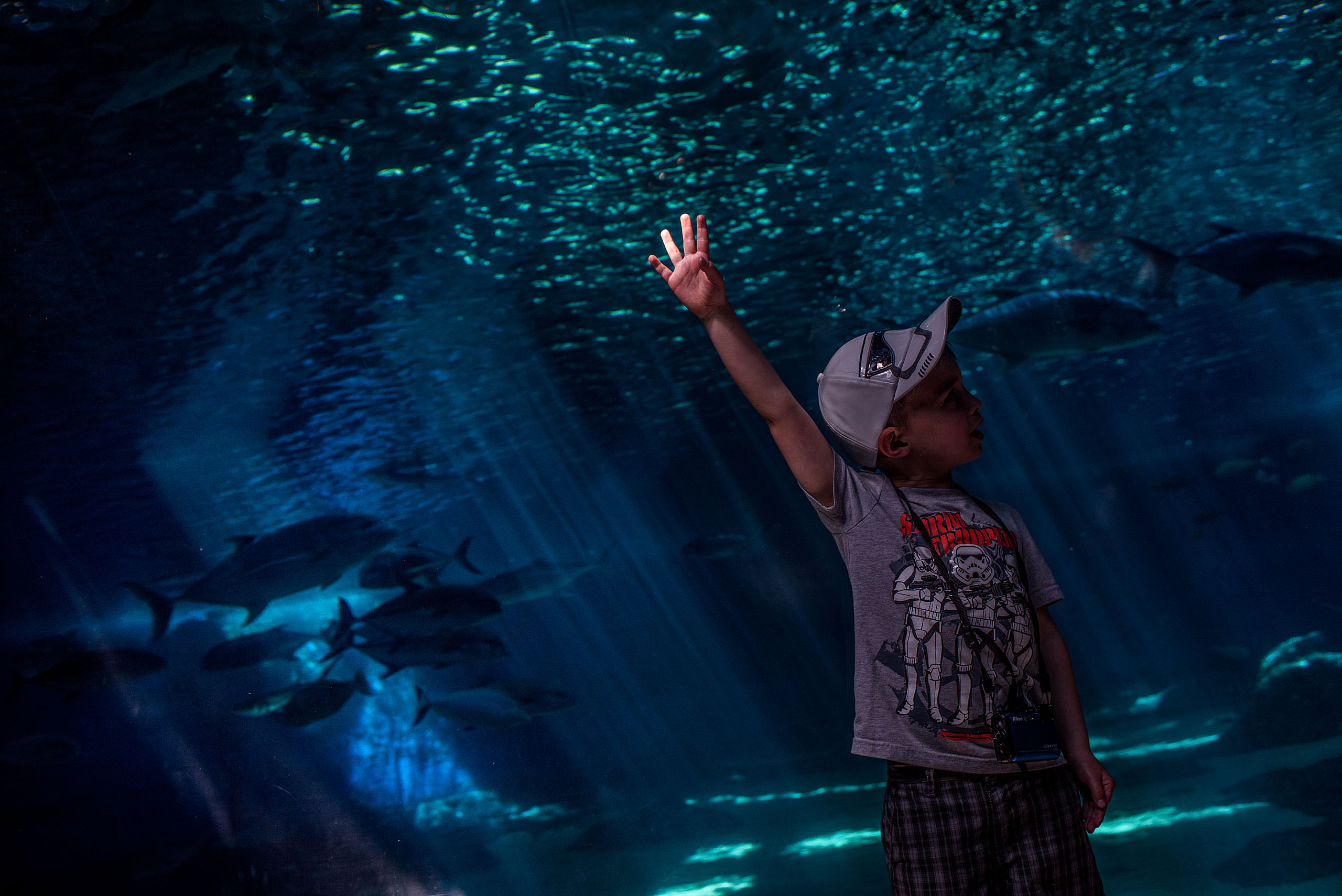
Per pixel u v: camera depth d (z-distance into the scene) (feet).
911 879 6.27
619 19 20.97
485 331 40.14
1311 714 37.99
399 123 23.59
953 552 6.64
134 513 59.41
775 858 31.30
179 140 22.63
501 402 52.49
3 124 20.85
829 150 28.66
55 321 30.91
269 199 26.07
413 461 62.75
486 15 20.22
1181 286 50.14
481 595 30.35
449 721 69.10
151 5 18.06
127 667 33.30
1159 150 32.48
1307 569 106.52
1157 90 27.96
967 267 41.83
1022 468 106.42
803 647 74.28
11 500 50.70
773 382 6.82
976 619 6.46
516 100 23.43
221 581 27.86
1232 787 30.58
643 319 43.04
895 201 33.65
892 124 27.76
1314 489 109.19
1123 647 96.68
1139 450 112.88
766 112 25.81
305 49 20.26
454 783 62.03
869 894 24.99
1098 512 105.09
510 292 36.35
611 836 39.11
